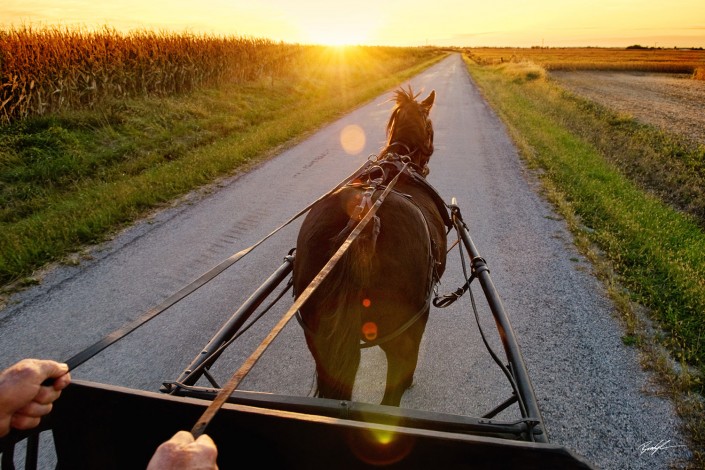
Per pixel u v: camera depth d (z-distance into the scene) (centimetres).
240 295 498
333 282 215
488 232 669
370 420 191
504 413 346
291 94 2009
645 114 2208
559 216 734
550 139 1274
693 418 334
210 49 1809
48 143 938
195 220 698
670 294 484
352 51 5500
